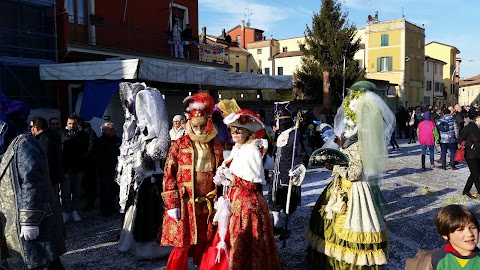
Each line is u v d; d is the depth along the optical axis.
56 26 12.65
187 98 4.02
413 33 42.19
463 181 9.22
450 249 2.35
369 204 3.85
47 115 12.31
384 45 41.00
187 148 3.92
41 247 3.22
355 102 3.91
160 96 4.82
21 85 11.77
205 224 3.95
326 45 29.47
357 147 3.86
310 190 8.31
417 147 16.23
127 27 15.54
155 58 15.64
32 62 11.98
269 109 24.17
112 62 9.86
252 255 3.53
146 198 4.69
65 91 12.95
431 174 10.18
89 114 10.00
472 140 7.47
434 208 6.95
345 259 3.78
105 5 14.78
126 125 4.93
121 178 4.94
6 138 3.64
